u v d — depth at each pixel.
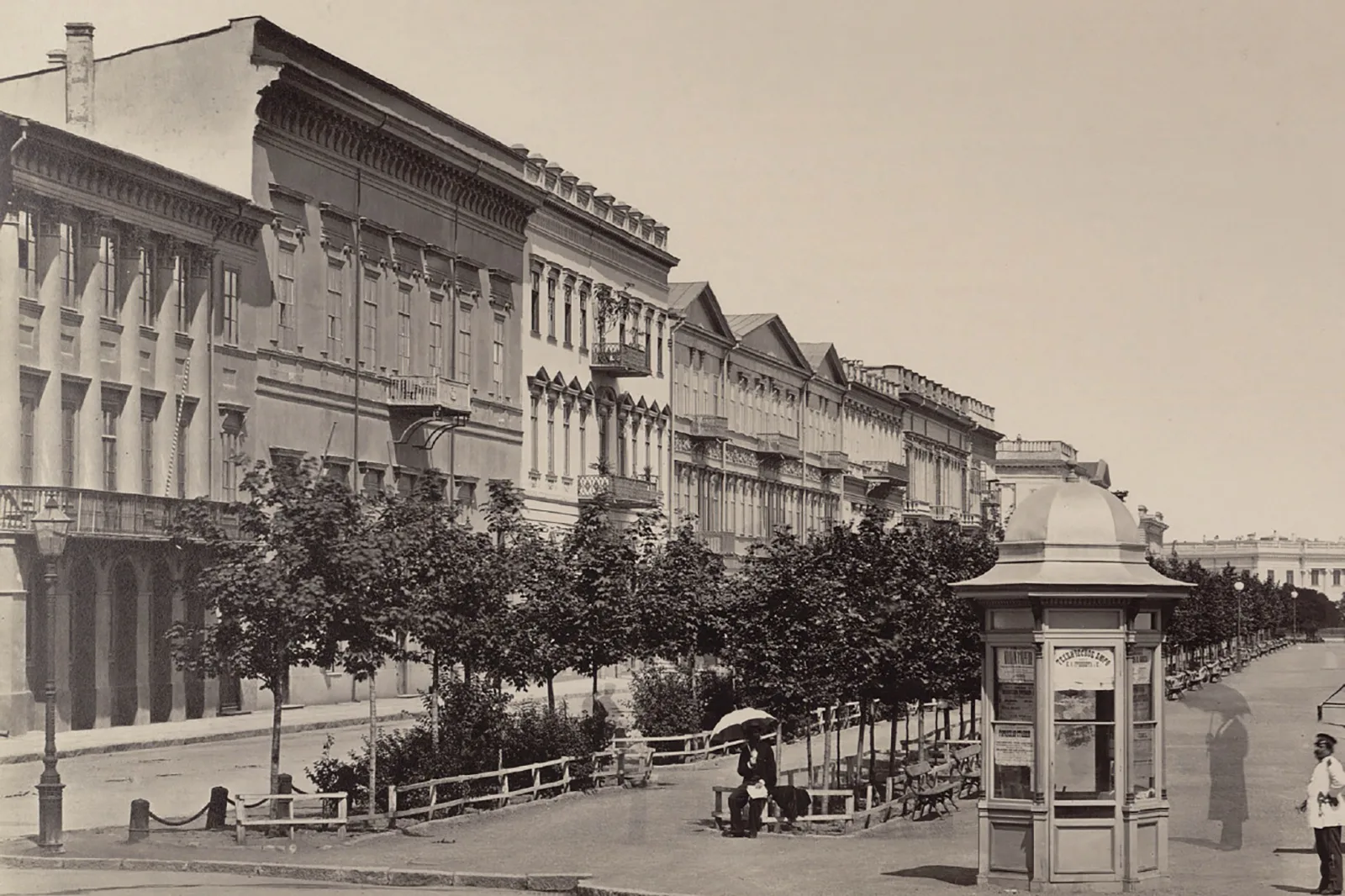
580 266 83.12
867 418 129.62
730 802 31.20
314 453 61.19
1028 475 182.12
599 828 31.92
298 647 32.03
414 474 67.31
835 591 37.41
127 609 51.62
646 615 45.50
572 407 81.75
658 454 91.81
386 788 32.91
